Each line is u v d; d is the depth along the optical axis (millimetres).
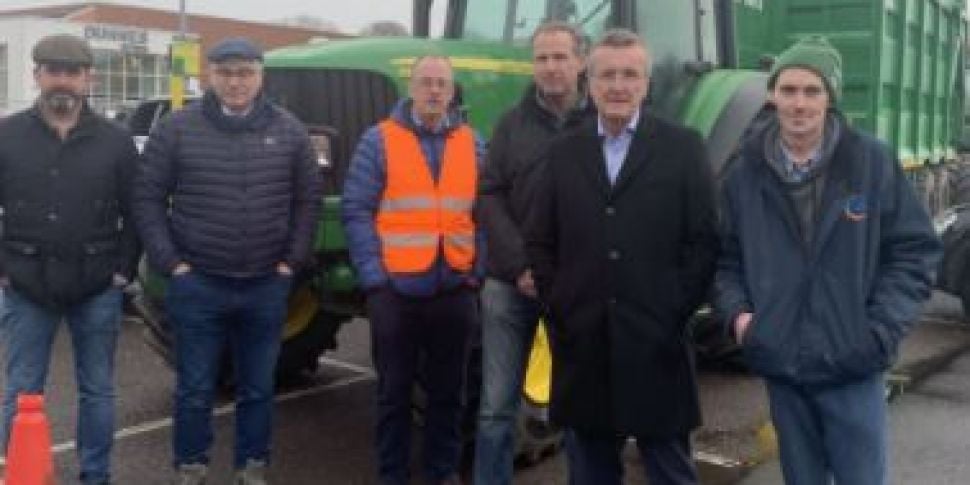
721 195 3408
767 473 5211
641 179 3422
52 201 4348
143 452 5410
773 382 3330
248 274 4434
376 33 6164
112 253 4500
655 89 5969
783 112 3193
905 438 5809
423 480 4836
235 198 4379
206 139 4375
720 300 3377
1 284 4457
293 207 4559
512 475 4734
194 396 4520
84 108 4418
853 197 3154
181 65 12477
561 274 3516
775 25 9117
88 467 4578
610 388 3469
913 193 3242
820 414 3311
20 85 43750
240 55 4352
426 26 6668
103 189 4414
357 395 6559
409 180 4398
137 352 7512
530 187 4016
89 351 4539
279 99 5543
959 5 11672
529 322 4254
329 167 5188
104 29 44969
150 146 4430
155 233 4406
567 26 4199
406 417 4547
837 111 3273
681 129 3482
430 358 4602
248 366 4602
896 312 3164
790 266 3219
